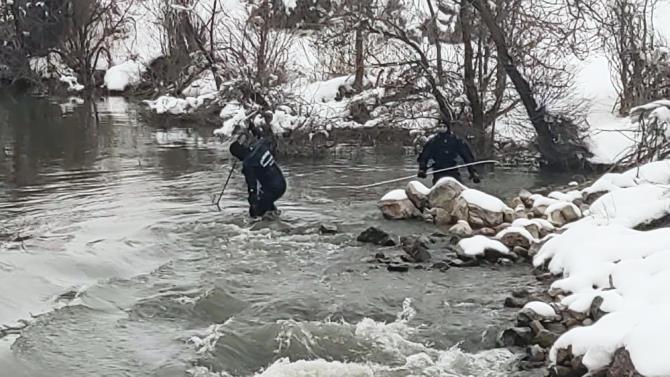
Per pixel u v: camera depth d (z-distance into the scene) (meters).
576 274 9.14
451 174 15.79
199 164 19.47
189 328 8.37
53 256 10.45
